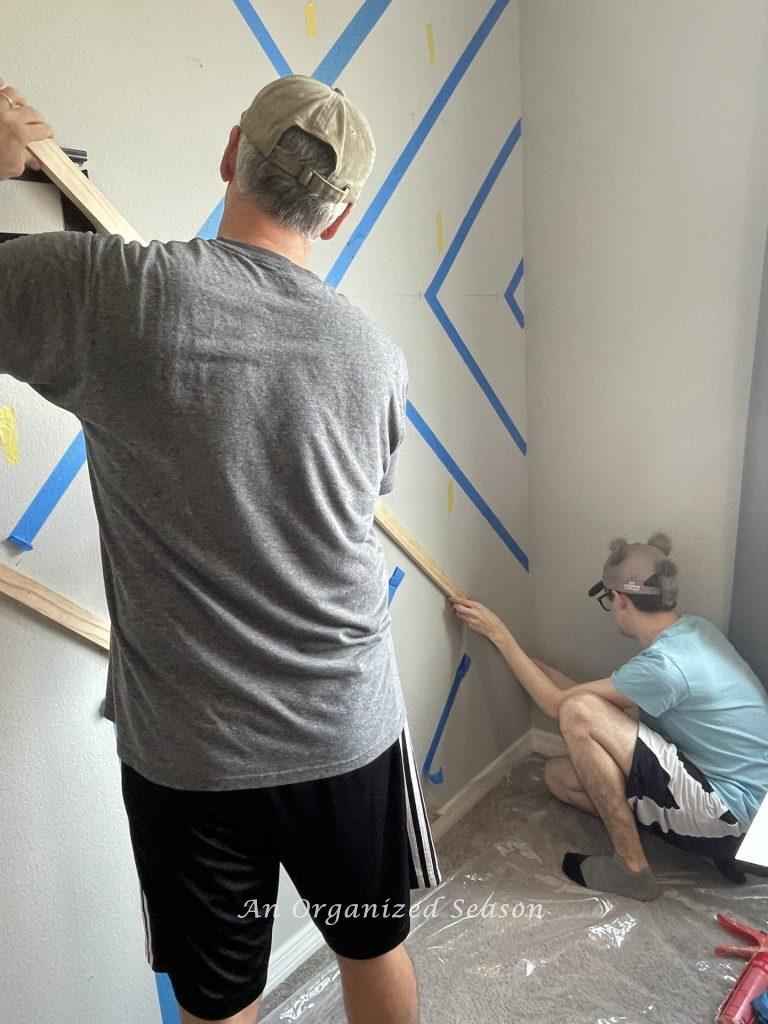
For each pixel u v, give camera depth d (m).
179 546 0.97
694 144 1.96
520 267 2.31
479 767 2.44
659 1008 1.66
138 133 1.33
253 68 1.49
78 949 1.47
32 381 0.94
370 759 1.14
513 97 2.16
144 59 1.31
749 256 1.95
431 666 2.20
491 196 2.14
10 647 1.29
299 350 0.97
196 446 0.93
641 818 1.98
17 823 1.34
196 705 1.02
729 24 1.85
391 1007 1.28
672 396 2.15
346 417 1.02
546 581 2.53
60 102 1.22
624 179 2.09
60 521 1.32
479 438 2.25
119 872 1.51
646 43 1.97
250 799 1.07
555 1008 1.68
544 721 2.61
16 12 1.15
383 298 1.86
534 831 2.26
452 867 2.12
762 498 1.99
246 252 0.98
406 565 2.06
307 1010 1.73
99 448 0.98
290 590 1.03
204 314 0.91
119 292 0.89
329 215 1.05
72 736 1.39
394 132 1.81
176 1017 1.66
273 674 1.04
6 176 1.07
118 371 0.90
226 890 1.13
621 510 2.32
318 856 1.16
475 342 2.17
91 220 1.25
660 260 2.08
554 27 2.09
